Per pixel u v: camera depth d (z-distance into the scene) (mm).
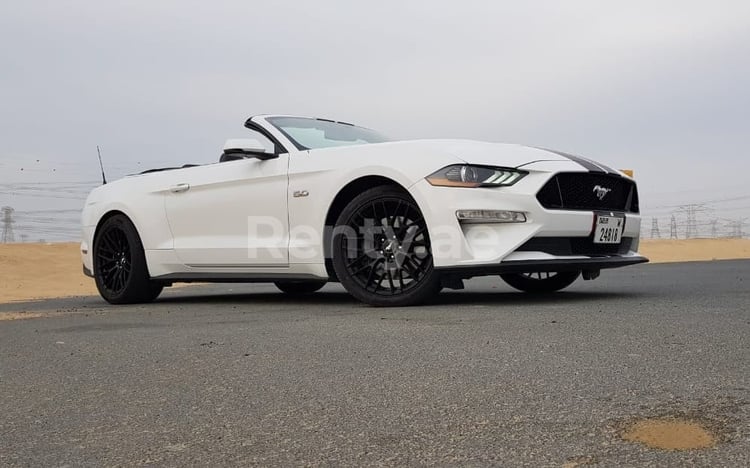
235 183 4691
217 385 2018
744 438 1336
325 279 4379
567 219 3766
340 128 5027
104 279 5551
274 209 4469
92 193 5789
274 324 3318
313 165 4305
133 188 5367
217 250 4746
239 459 1375
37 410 1834
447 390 1823
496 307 3682
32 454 1459
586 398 1678
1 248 15180
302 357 2383
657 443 1330
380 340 2666
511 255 3656
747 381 1787
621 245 4270
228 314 4023
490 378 1934
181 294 6473
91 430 1623
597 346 2348
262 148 4473
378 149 4074
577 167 3898
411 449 1379
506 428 1475
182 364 2359
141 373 2244
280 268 4469
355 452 1379
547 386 1814
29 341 3096
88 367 2395
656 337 2492
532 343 2449
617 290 4914
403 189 3912
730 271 7809
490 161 3764
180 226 5016
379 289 4055
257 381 2043
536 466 1248
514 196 3662
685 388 1733
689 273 7426
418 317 3338
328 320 3391
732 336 2477
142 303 5434
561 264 3742
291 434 1518
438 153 3836
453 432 1469
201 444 1479
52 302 6188
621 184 4227
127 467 1357
